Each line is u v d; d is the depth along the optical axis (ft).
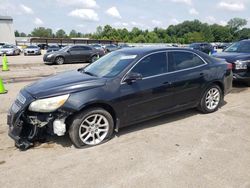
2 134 15.66
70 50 64.39
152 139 14.62
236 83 29.27
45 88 13.67
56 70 49.98
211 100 18.78
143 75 15.26
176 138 14.73
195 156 12.67
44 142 14.42
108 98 13.84
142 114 15.38
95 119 13.88
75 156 12.85
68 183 10.66
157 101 15.78
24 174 11.34
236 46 30.76
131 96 14.62
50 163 12.22
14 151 13.48
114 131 15.69
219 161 12.17
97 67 16.76
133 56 15.65
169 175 11.10
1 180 10.93
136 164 12.01
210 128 16.12
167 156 12.71
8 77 39.34
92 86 13.71
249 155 12.73
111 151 13.29
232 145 13.80
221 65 19.01
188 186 10.35
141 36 325.42
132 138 14.79
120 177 11.02
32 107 13.05
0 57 98.48
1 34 212.02
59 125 12.99
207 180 10.73
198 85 17.53
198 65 17.79
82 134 13.62
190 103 17.56
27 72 46.21
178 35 364.99
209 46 105.50
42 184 10.62
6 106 21.83
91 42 228.43
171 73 16.30
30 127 13.69
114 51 18.43
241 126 16.43
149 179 10.84
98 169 11.64
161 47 16.92
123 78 14.53
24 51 116.37
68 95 13.11
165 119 17.67
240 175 11.05
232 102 21.80
